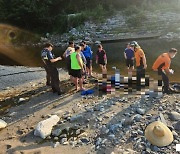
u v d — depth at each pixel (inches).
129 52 515.8
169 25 1587.1
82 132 309.1
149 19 1658.5
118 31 1614.2
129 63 520.7
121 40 1395.2
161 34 1459.2
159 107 346.3
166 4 1819.6
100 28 1683.1
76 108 371.2
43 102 410.3
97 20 1750.7
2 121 347.6
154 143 273.1
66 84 493.0
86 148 278.8
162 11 1745.8
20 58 1124.5
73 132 311.1
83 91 428.1
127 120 317.1
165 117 321.4
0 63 1010.1
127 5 1985.7
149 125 293.6
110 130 304.7
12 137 312.7
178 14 1691.7
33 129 327.3
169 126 300.5
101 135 298.8
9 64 987.3
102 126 314.5
